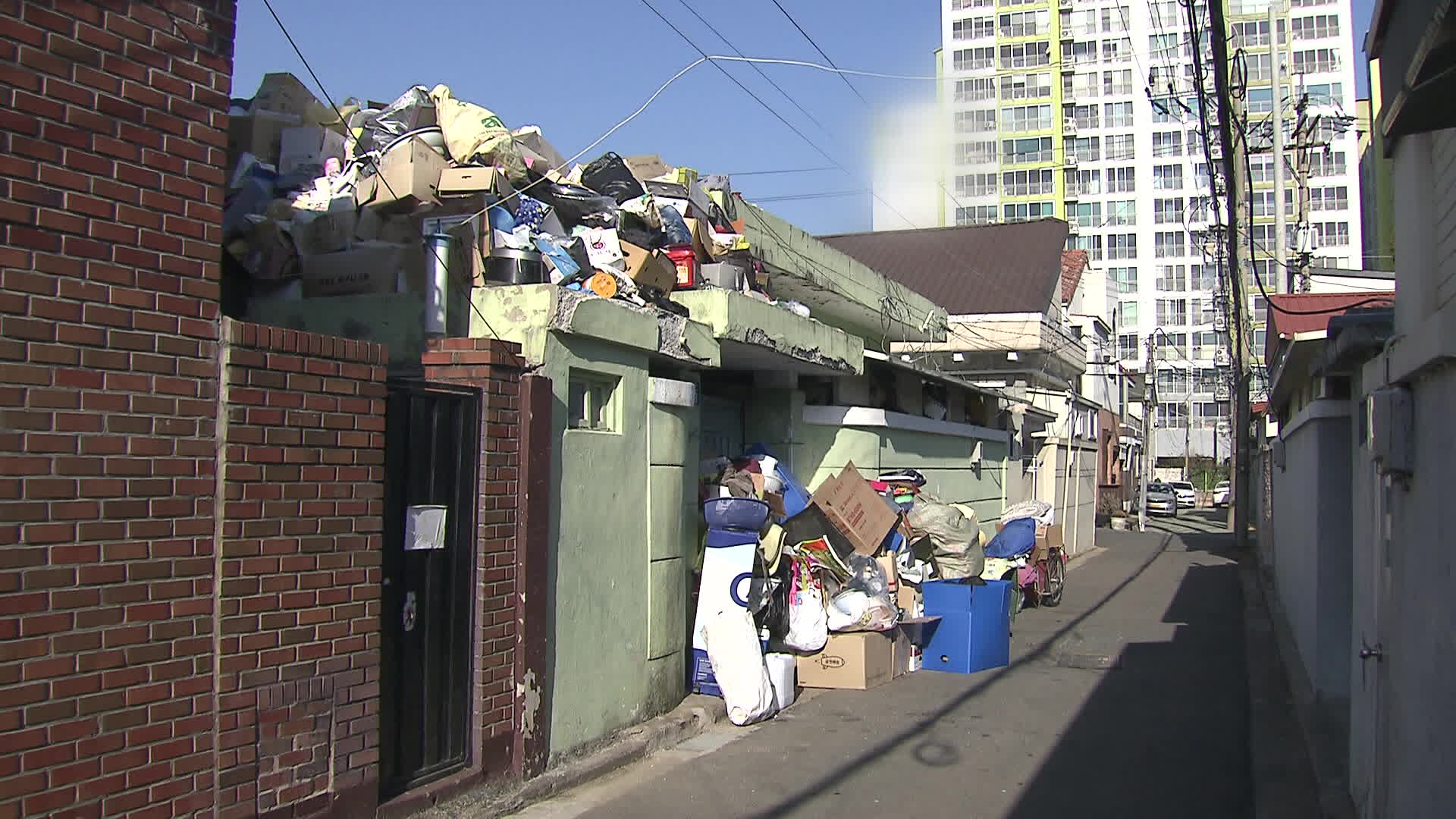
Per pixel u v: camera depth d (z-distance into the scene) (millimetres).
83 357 4020
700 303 8773
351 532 5133
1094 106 71688
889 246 33031
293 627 4820
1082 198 71750
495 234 7207
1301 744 7840
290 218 7254
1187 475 63562
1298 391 11773
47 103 3934
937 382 15945
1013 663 11297
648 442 7883
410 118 7848
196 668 4402
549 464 6617
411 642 5676
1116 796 6566
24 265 3840
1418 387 4602
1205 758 7496
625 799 6305
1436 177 4977
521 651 6305
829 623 9867
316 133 7875
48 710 3846
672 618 8141
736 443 11773
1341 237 64938
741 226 11578
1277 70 22797
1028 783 6836
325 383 5020
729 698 8211
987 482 19172
